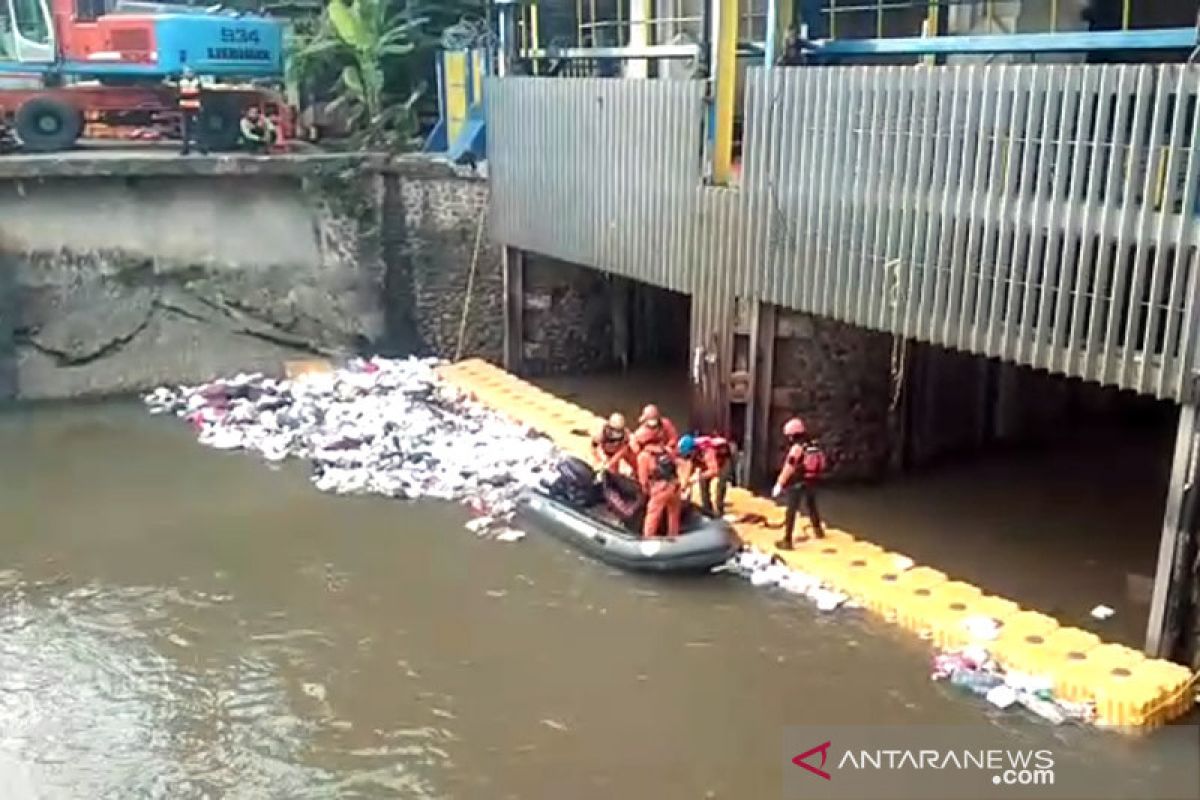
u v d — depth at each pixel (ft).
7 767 34.91
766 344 51.52
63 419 66.49
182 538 50.62
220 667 40.45
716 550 46.11
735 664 40.14
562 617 43.65
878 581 44.21
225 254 72.13
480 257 73.56
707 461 49.47
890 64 56.08
